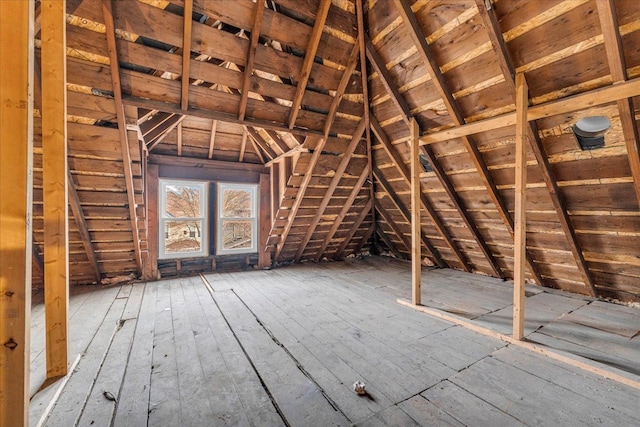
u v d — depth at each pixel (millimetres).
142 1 2170
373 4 2727
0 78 1191
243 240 7688
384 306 3340
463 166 3307
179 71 2611
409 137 3516
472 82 2586
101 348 2293
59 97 1835
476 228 3984
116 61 2338
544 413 1556
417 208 3240
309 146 3730
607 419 1506
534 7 1982
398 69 2965
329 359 2141
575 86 2166
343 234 5684
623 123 2070
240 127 4645
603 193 2613
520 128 2311
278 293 3844
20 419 1237
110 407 1604
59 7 1804
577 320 2830
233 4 2373
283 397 1701
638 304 3203
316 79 3100
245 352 2242
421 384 1831
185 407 1607
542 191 2949
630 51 1865
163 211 4680
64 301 1896
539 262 3811
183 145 4664
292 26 2650
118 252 4035
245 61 2732
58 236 1878
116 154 2924
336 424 1488
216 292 3867
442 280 4426
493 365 2055
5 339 1220
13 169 1219
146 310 3172
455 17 2311
